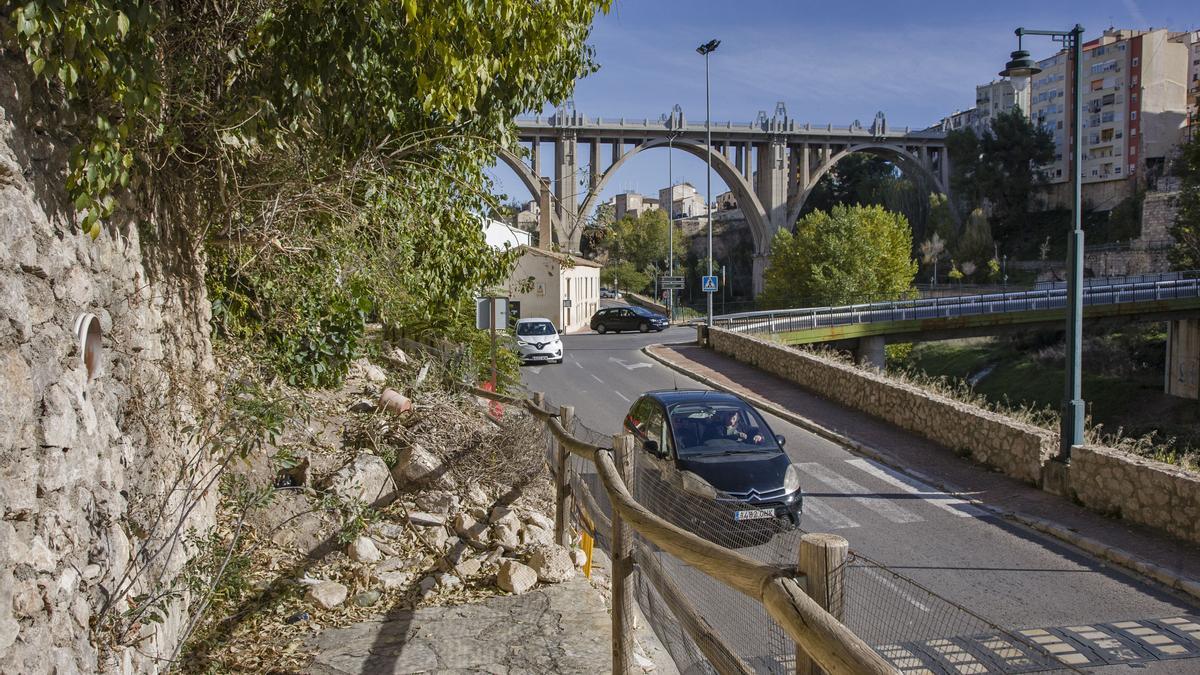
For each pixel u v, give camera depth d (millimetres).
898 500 12531
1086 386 54812
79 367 3578
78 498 3484
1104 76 105875
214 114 5988
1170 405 48281
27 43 3197
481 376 15047
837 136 106875
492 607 5672
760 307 69812
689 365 29625
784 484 9844
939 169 116125
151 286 5129
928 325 41781
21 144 3242
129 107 3957
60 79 3648
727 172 102438
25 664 2826
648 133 93938
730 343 31859
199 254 7086
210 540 5707
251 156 6934
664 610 4395
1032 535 10711
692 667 3801
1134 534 10320
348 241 9133
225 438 6203
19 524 2912
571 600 5809
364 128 7797
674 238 113625
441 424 8562
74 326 3578
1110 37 106438
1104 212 105562
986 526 11133
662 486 7586
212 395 6641
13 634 2750
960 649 2615
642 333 46969
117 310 4363
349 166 8188
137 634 4082
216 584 5000
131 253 4695
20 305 2967
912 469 14211
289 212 7816
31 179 3295
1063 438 12273
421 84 6559
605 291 97250
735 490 9578
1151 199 85188
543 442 8961
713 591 4203
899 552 10008
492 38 6762
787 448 16438
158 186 5613
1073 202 12258
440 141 9422
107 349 4156
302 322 9531
